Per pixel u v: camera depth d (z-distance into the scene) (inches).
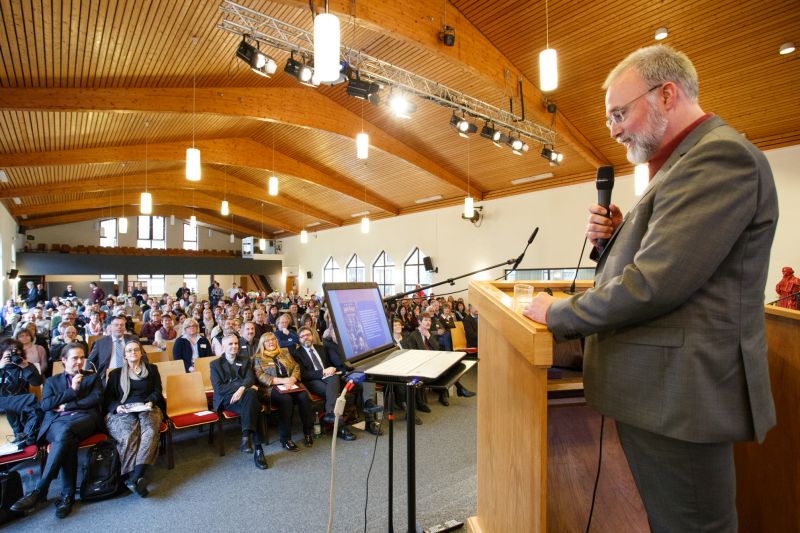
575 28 205.0
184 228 826.2
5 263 467.8
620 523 57.4
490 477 54.4
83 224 725.9
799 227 244.4
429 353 56.9
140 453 116.5
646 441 32.0
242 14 178.4
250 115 269.1
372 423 158.7
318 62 105.9
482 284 64.7
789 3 175.8
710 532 30.4
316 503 107.8
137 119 288.4
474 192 419.8
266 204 649.6
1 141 272.1
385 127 340.8
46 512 106.0
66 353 122.2
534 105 250.5
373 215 565.9
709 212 27.9
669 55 33.9
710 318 29.3
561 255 361.7
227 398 142.6
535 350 34.4
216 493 114.3
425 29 189.9
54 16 157.6
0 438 118.6
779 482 45.9
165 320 238.4
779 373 46.6
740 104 232.7
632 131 35.3
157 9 166.9
